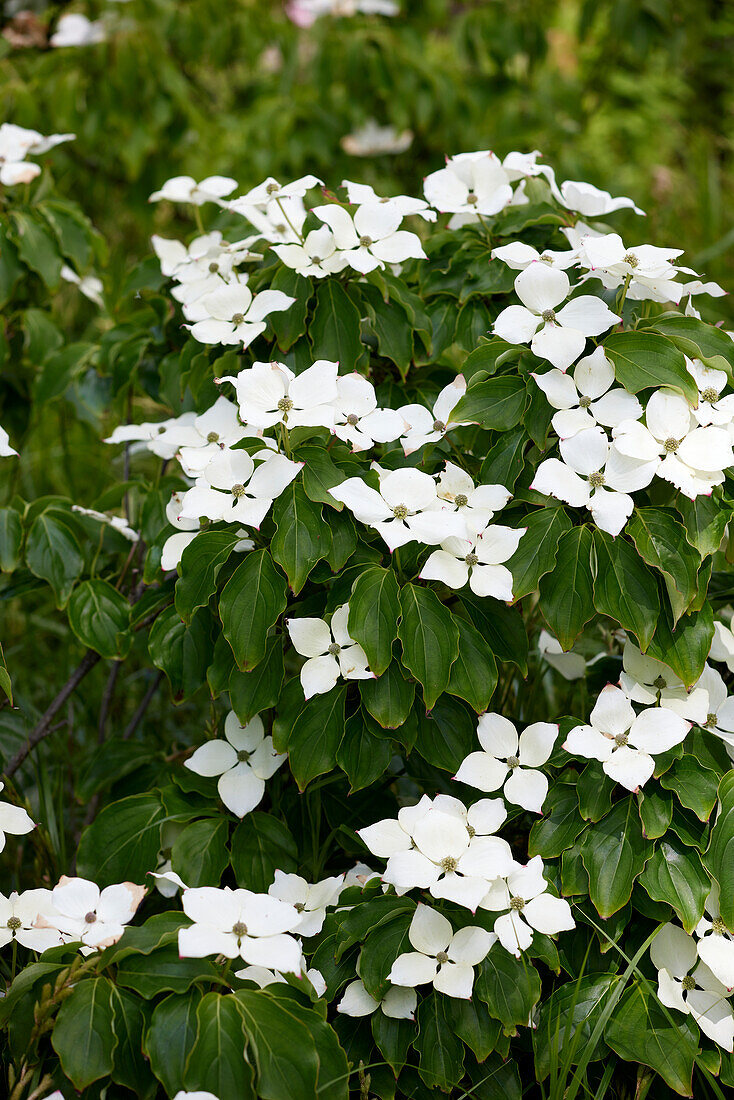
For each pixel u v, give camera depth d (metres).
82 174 3.31
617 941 2.04
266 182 2.16
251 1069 1.88
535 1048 1.99
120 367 2.29
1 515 2.19
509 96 3.36
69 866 2.26
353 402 2.05
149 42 2.92
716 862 2.00
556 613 2.02
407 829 2.02
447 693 2.07
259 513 2.01
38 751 2.28
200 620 2.12
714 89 4.05
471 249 2.19
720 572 2.16
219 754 2.09
